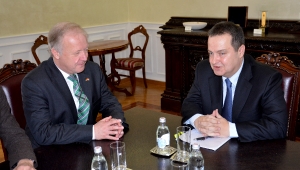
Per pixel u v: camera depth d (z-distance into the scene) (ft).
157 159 4.68
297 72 6.16
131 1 18.04
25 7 13.70
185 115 6.18
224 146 5.01
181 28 14.26
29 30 14.01
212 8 14.82
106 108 6.72
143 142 5.27
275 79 5.81
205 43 11.97
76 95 6.25
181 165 4.40
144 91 16.56
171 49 13.11
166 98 13.82
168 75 13.55
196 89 6.72
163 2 16.60
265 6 13.23
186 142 4.65
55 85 5.90
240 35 5.61
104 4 17.04
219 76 6.39
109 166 4.56
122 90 15.92
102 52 13.88
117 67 15.94
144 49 16.52
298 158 4.55
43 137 5.44
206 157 4.68
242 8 12.32
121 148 4.38
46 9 14.48
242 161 4.51
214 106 6.34
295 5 12.48
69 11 15.47
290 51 10.28
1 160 9.72
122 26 18.20
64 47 5.63
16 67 6.61
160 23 16.97
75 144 5.36
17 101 6.47
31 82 5.77
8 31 13.29
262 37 10.77
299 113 10.53
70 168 4.54
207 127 5.41
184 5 15.78
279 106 5.58
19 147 5.08
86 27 16.29
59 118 5.95
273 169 4.28
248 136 5.16
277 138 5.29
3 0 12.92
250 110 5.88
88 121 6.41
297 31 11.64
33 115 5.66
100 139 5.45
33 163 4.71
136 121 6.21
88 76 6.48
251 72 6.04
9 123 5.48
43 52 14.70
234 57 5.63
